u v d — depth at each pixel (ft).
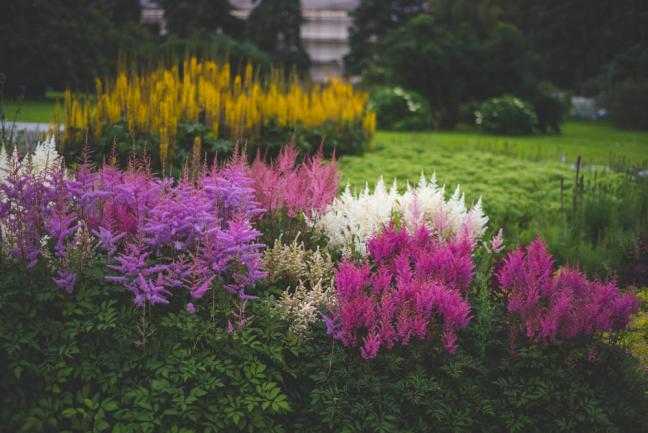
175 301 11.80
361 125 45.44
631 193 30.45
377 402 11.21
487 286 14.25
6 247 11.37
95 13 116.26
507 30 97.04
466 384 11.83
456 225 15.96
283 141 33.83
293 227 15.42
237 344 11.29
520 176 36.27
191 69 34.32
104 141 26.40
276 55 171.42
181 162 26.45
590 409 11.71
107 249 11.76
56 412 10.12
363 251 14.71
